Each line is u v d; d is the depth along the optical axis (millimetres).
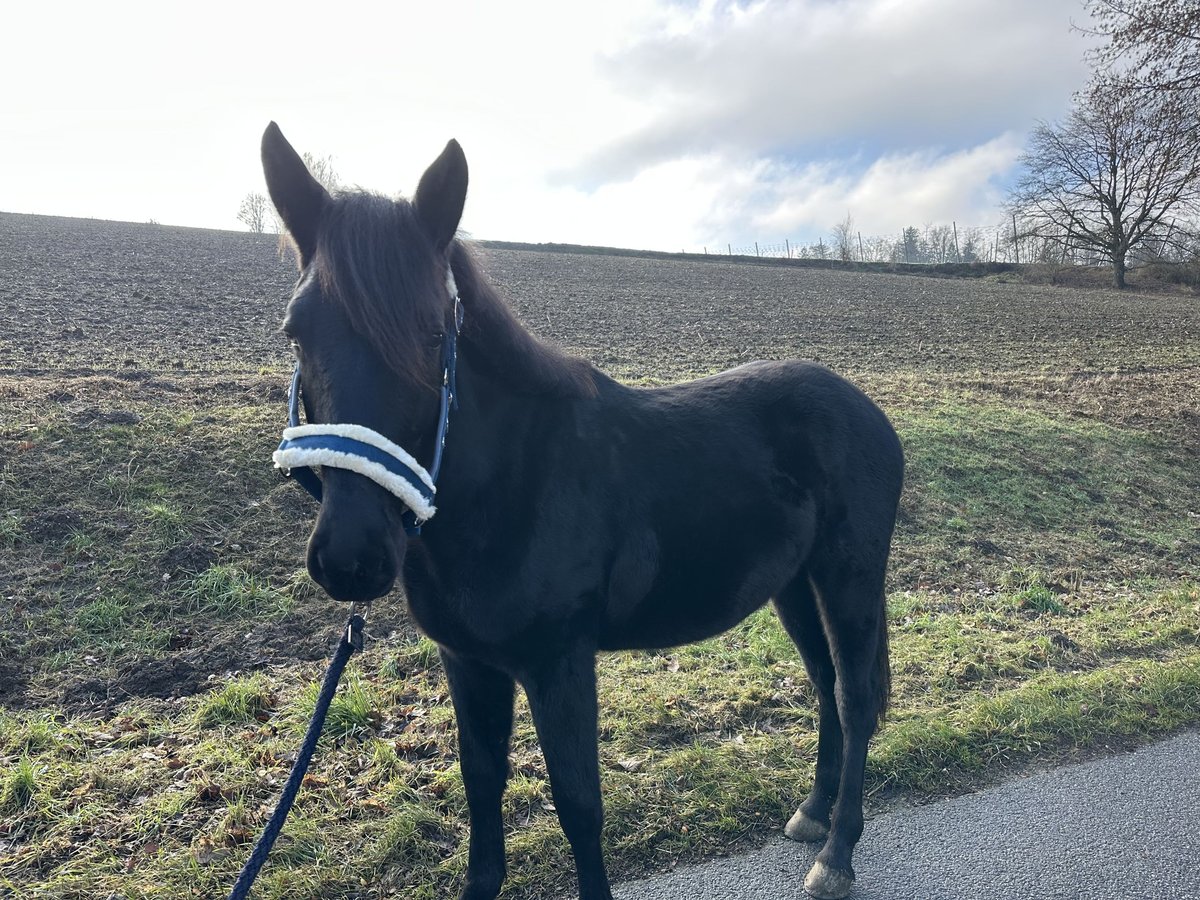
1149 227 39469
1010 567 6871
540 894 2760
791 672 4547
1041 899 2740
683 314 23281
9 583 5148
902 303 30047
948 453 9266
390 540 1783
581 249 54625
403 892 2740
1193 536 8164
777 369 3234
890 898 2764
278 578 5527
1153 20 12281
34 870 2812
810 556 3127
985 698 4207
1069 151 35906
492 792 2604
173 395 8258
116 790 3289
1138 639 5141
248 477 6547
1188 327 24625
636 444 2639
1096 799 3330
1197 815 3217
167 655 4676
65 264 22469
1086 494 8891
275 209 2135
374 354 1804
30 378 8734
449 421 2113
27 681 4344
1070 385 14500
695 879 2855
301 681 4406
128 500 6047
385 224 1884
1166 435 11242
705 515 2711
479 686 2510
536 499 2285
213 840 2936
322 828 3021
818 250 77125
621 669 4586
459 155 1929
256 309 16938
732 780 3391
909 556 6941
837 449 3086
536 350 2350
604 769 3465
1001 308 29391
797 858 2992
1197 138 12539
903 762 3518
